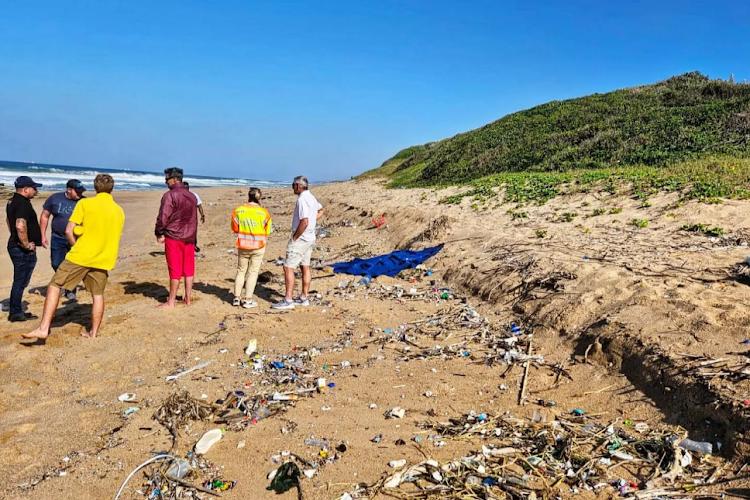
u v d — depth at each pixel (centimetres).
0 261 1098
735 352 422
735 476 322
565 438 391
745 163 1274
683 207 979
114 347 592
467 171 2364
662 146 1705
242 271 765
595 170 1612
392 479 345
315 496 334
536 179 1560
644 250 768
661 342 464
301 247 749
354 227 1597
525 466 362
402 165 3606
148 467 369
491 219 1218
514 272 770
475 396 479
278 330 668
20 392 479
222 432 418
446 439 402
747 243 730
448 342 618
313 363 569
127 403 468
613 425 407
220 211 2200
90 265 588
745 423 343
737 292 541
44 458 379
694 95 2269
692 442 362
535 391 480
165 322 681
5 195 2717
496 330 645
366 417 443
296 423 433
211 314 725
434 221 1212
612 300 582
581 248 824
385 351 598
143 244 1370
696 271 632
